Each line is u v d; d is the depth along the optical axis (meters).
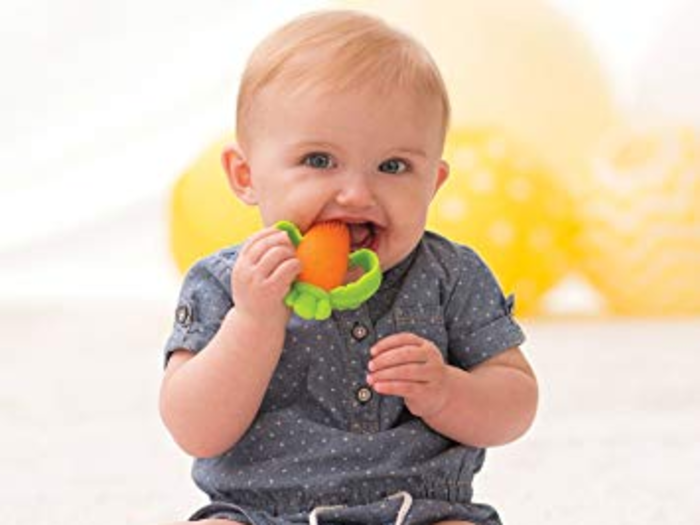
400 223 1.48
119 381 3.09
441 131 1.52
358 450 1.48
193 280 1.56
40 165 4.82
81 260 4.84
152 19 4.82
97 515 2.01
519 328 1.61
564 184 3.93
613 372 3.10
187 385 1.47
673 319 3.93
